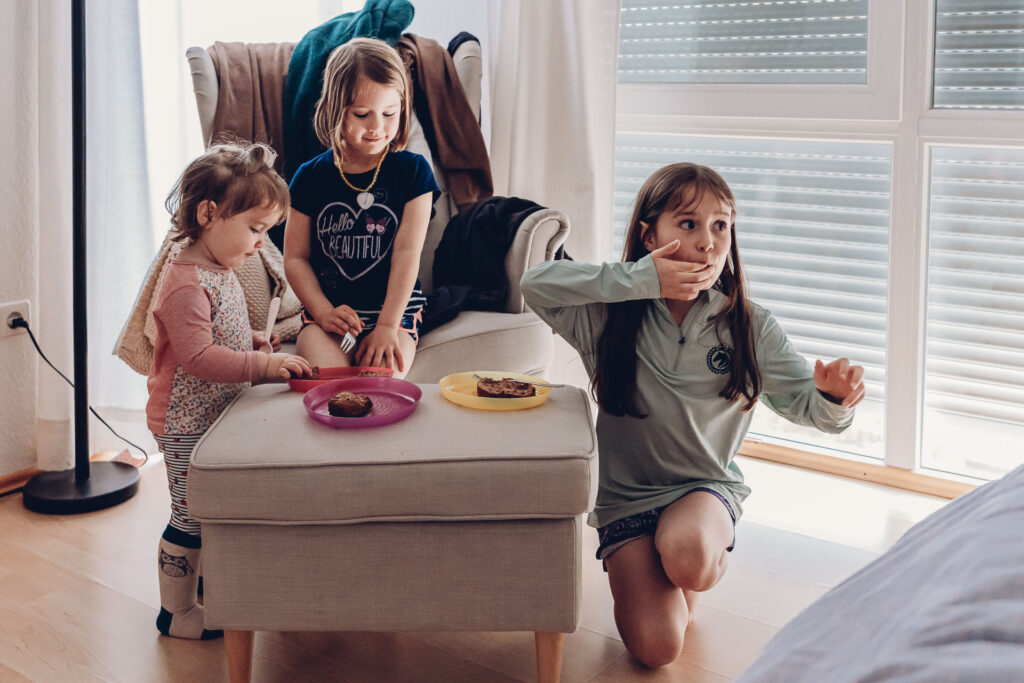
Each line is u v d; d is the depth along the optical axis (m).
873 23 2.19
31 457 2.35
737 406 1.67
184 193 1.57
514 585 1.39
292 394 1.60
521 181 2.46
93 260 2.41
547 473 1.35
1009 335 2.20
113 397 2.46
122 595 1.81
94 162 2.36
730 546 1.59
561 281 1.62
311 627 1.41
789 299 2.45
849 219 2.33
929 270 2.27
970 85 2.14
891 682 0.64
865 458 2.41
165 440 1.60
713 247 1.56
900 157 2.21
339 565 1.39
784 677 0.77
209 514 1.36
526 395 1.55
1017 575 0.67
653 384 1.64
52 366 2.29
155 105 2.44
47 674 1.55
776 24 2.33
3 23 2.17
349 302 1.96
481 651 1.65
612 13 2.32
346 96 1.84
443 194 2.37
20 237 2.27
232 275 1.65
